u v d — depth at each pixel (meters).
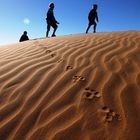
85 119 2.95
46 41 7.12
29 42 7.48
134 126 2.77
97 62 4.63
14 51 5.93
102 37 6.94
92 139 2.63
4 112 3.20
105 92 3.51
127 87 3.60
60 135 2.73
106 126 2.81
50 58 5.04
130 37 6.61
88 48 5.58
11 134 2.81
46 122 2.96
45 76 4.10
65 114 3.07
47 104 3.31
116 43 5.91
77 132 2.75
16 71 4.36
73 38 7.21
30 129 2.87
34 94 3.56
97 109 3.13
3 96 3.56
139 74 4.00
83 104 3.25
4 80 4.02
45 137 2.72
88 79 3.93
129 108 3.10
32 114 3.12
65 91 3.59
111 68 4.30
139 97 3.33
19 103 3.38
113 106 3.17
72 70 4.30
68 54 5.22
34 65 4.62
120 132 2.70
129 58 4.74
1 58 5.32
